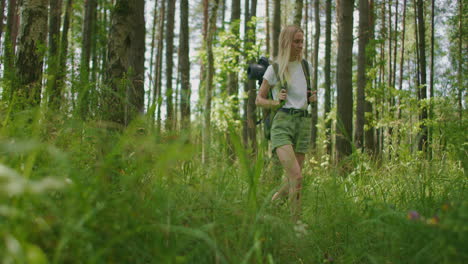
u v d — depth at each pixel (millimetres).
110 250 1277
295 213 2264
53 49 5766
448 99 3527
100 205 1336
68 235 1114
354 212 2199
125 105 2934
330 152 9461
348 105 6922
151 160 1573
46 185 881
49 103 2297
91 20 11508
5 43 3865
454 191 2504
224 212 1781
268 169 2586
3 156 1392
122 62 3789
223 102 11234
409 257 1670
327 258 1997
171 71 13039
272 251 1765
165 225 1422
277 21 10617
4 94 2809
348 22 7102
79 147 1706
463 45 13078
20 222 1111
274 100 3264
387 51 23797
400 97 12914
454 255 1316
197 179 2023
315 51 15305
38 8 5461
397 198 2889
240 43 12477
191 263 1568
